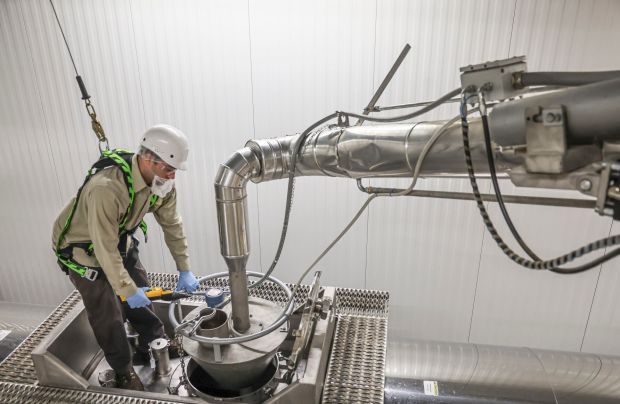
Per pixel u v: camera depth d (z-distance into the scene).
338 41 2.96
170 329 2.68
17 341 2.61
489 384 2.18
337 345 2.28
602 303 3.30
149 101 3.29
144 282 2.56
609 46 2.72
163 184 2.14
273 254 3.63
